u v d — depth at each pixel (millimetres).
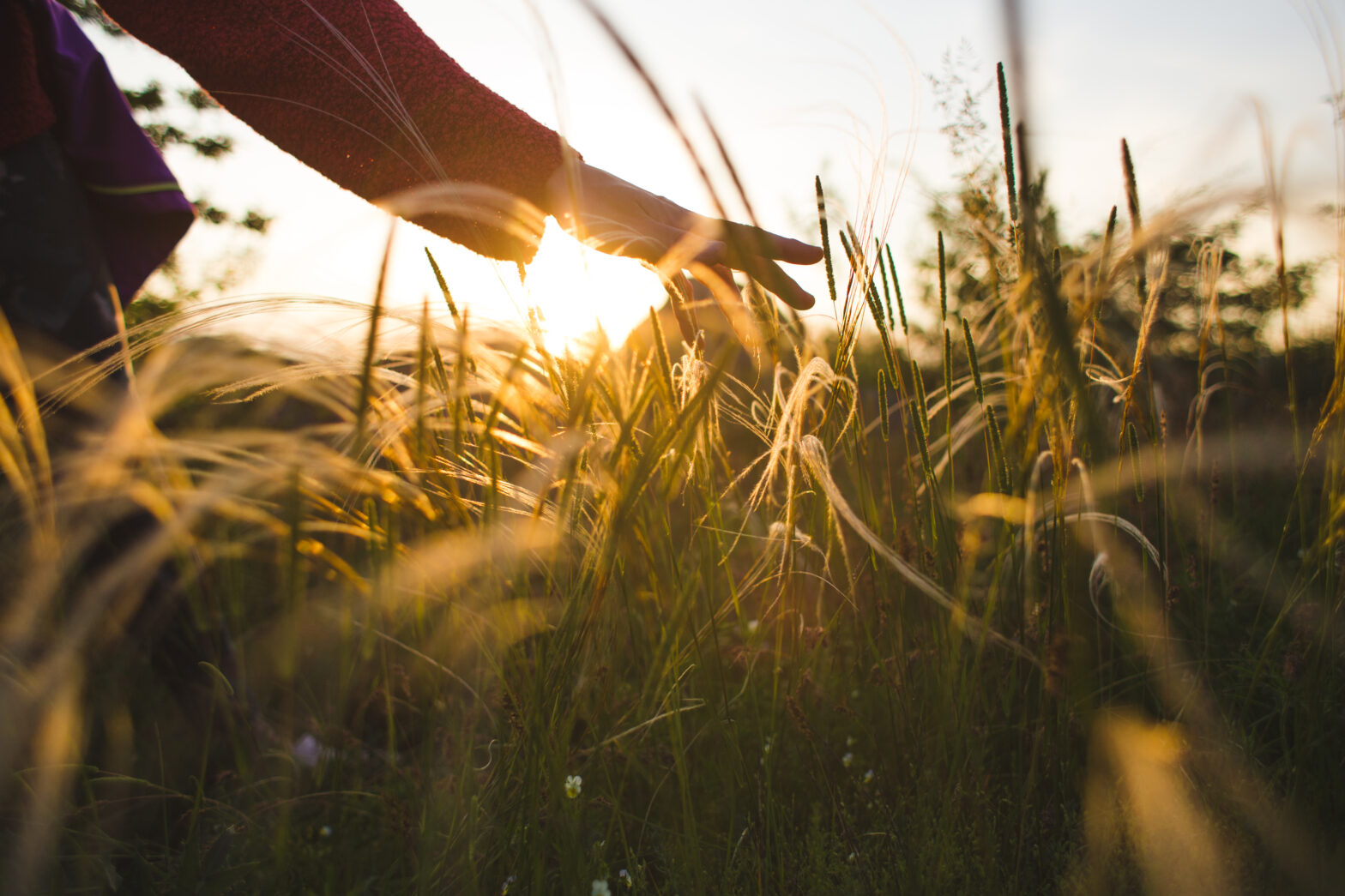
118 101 1689
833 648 1493
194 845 1115
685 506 1290
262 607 1777
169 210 1711
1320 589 1157
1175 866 903
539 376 1098
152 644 1410
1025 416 980
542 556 1098
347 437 1063
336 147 1387
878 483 1528
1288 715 1321
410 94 1347
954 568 1194
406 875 1218
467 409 1112
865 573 1342
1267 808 1054
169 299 1695
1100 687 1175
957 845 1094
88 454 929
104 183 1630
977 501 1093
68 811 1014
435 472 1062
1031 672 1189
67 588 1088
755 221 1055
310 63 1357
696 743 1354
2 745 674
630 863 1153
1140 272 1094
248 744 1396
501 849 1063
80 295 1489
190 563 1226
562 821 1092
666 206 1365
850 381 1186
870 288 1148
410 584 1113
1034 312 937
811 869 1119
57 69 1557
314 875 1239
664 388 1016
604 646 1187
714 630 1189
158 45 1411
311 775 1491
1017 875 1040
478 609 1119
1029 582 1264
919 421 1167
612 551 992
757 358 1191
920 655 1265
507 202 1233
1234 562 1598
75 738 1027
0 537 922
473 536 1080
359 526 1194
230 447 891
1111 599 1206
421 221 1355
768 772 1130
